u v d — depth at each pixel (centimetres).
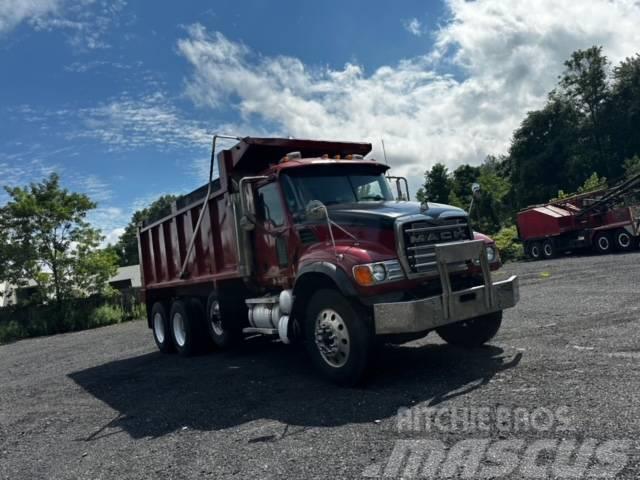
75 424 614
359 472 368
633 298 952
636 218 2275
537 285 1384
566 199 2766
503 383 532
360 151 866
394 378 613
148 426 562
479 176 6438
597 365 548
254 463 414
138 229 1240
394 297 580
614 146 6056
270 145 780
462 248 599
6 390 913
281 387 645
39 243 2611
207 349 1002
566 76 6375
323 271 597
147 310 1219
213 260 901
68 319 2394
